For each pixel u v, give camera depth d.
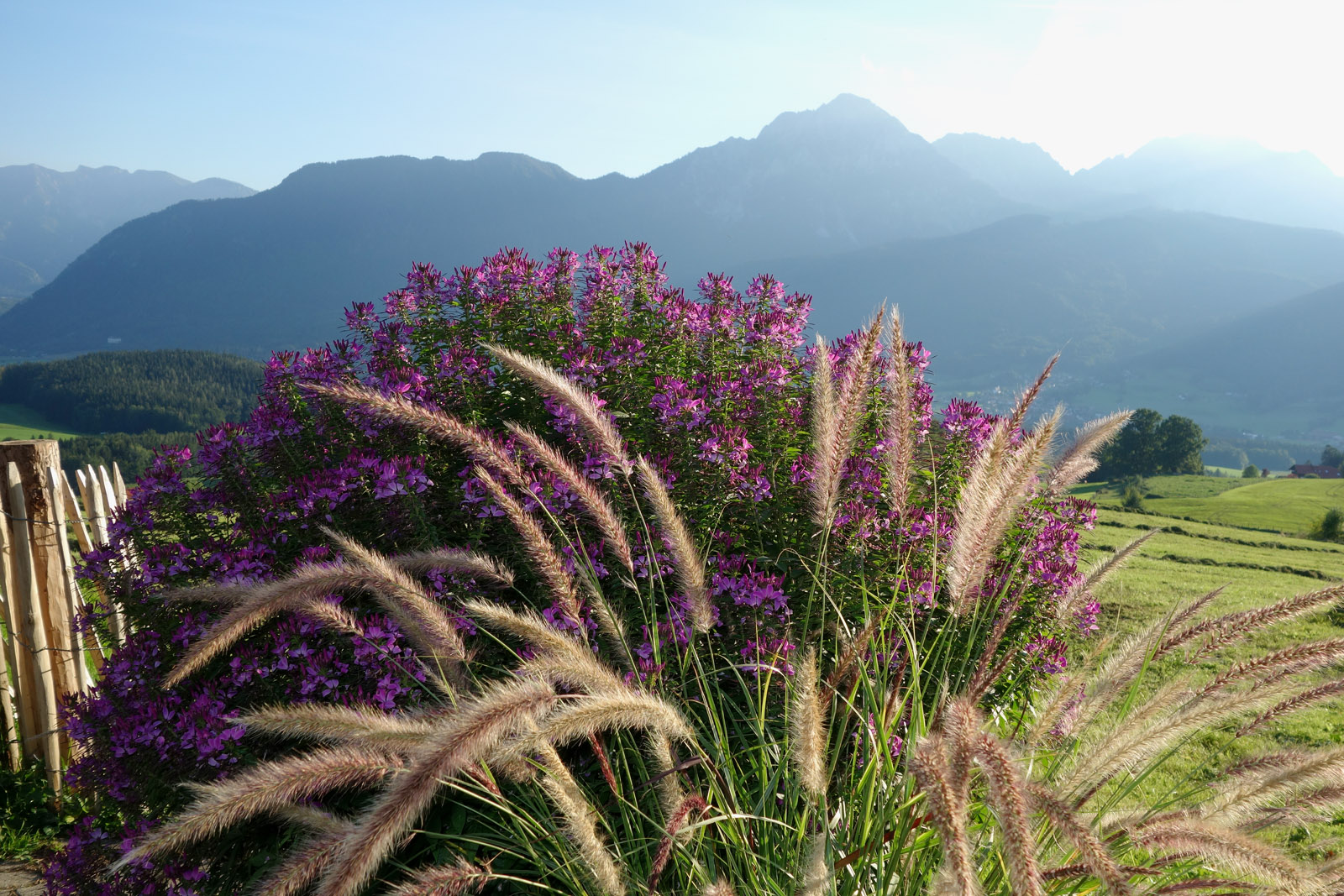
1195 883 1.89
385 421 3.37
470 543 3.26
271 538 3.32
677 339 4.21
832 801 2.52
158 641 3.22
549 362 3.98
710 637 3.15
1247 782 1.99
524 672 2.00
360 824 1.44
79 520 5.20
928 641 2.96
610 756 2.74
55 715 4.79
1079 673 2.27
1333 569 21.09
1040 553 3.57
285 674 2.97
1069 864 1.87
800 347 4.37
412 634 2.54
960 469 3.77
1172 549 23.25
